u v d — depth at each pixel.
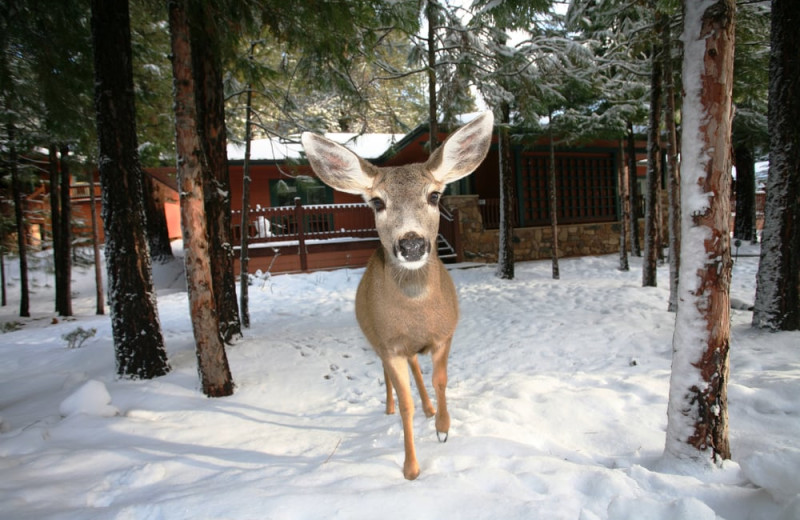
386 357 3.14
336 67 7.84
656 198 10.16
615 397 4.17
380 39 8.83
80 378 5.84
